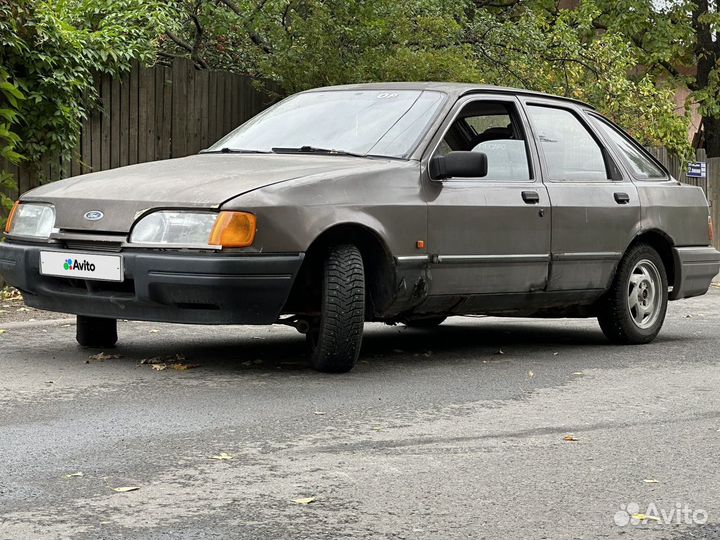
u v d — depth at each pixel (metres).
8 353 8.27
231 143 8.70
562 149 9.06
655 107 19.50
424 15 16.16
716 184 23.59
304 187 7.31
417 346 9.22
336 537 4.34
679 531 4.50
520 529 4.48
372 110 8.47
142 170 7.91
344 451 5.61
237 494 4.86
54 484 4.95
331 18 15.12
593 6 19.72
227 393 6.94
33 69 11.55
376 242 7.69
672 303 13.20
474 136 8.52
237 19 15.48
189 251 7.10
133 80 12.73
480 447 5.75
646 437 6.06
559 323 11.10
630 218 9.30
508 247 8.35
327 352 7.53
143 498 4.77
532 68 18.00
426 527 4.48
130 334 9.33
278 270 7.13
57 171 12.01
